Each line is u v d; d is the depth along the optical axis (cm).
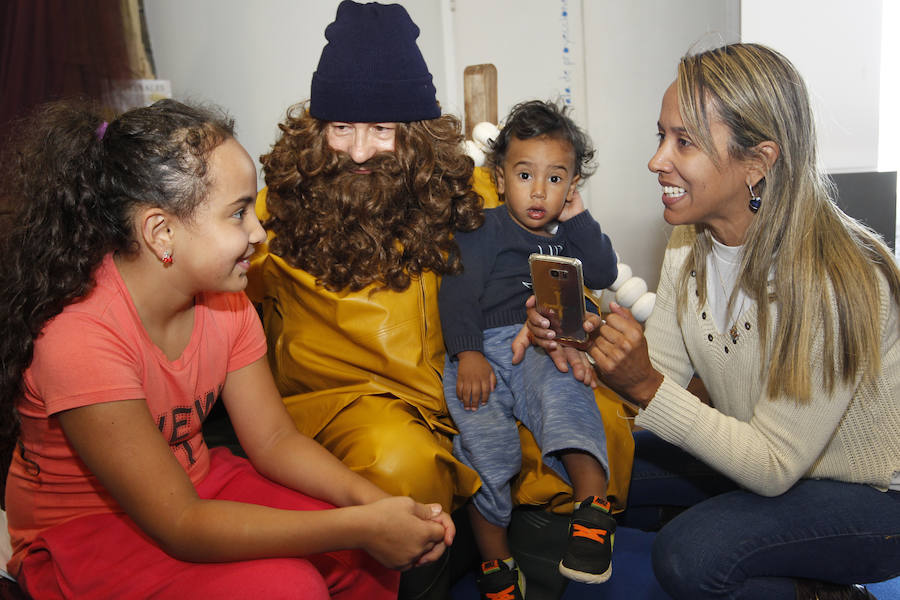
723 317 130
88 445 93
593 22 282
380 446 128
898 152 299
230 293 116
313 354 148
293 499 114
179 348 108
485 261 154
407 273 145
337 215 145
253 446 119
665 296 147
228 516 94
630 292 195
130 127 95
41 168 95
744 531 118
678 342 147
